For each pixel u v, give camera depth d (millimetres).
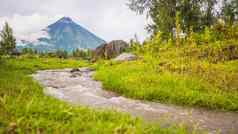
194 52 19953
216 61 17984
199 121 7871
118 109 9016
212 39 22562
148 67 17359
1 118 5598
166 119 7887
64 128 5641
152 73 15227
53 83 15156
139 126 6145
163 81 13086
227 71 14602
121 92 12242
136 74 15031
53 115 6516
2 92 8062
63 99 10406
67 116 6504
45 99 8180
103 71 19078
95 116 6879
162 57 20562
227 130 7094
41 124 5680
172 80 13133
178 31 22453
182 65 15938
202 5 32406
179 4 31359
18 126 5379
